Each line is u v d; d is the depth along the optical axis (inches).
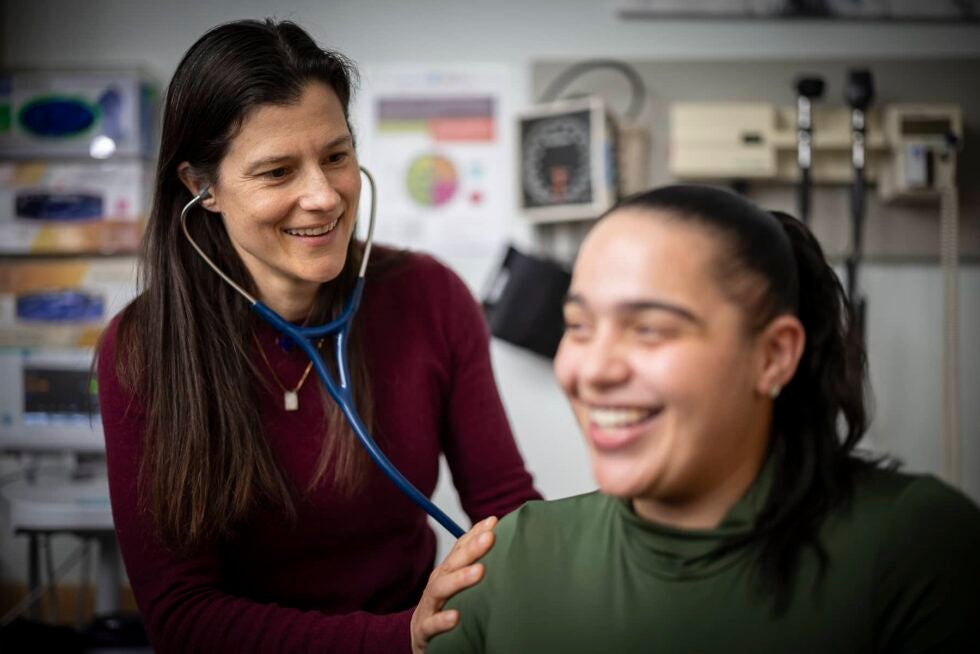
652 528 26.3
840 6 94.0
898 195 91.4
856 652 25.1
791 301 25.8
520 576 28.9
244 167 38.6
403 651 37.6
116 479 42.6
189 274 42.6
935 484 26.6
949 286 91.4
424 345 46.4
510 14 95.9
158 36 96.0
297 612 40.0
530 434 96.1
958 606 25.0
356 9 95.9
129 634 73.9
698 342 23.9
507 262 93.0
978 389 95.3
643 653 26.2
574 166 90.8
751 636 25.4
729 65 94.3
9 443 88.0
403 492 44.9
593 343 24.3
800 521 25.9
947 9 93.9
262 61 38.1
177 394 41.7
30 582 84.0
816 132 91.4
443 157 96.4
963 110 93.9
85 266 94.6
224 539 43.2
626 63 94.4
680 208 24.9
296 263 40.1
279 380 43.7
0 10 95.6
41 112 92.8
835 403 27.4
